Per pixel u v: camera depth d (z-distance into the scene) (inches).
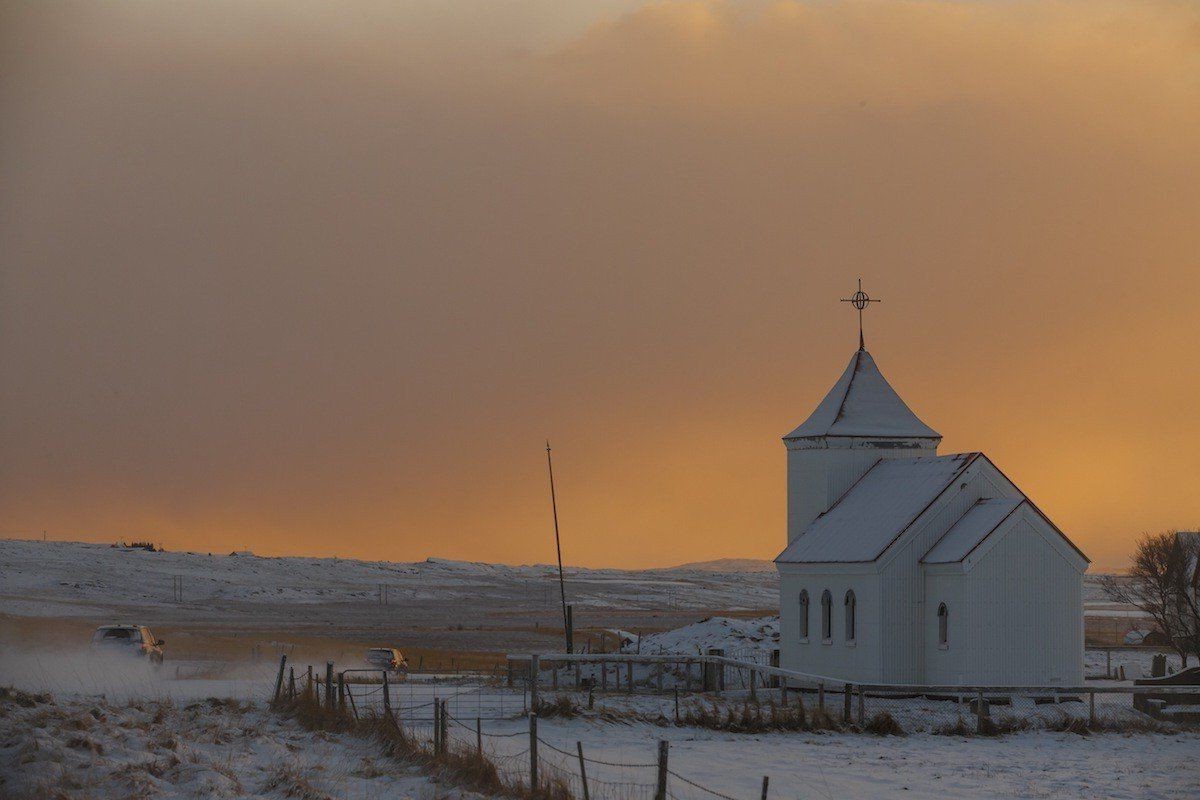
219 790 1651.1
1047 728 3080.7
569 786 1909.4
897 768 2415.1
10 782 1579.7
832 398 4389.8
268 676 4079.7
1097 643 6939.0
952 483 3769.7
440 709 2236.7
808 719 3026.6
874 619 3703.3
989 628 3567.9
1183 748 2797.7
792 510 4328.3
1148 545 5290.4
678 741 2691.9
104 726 1934.1
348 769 1957.4
